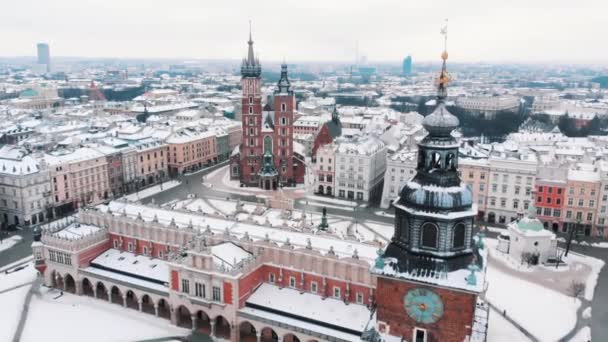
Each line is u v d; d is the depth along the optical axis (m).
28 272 132.62
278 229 114.00
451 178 65.31
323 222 135.75
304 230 113.94
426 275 63.97
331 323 91.94
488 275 131.50
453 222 63.22
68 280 126.25
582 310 113.44
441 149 64.31
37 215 175.75
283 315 96.00
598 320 109.06
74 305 115.00
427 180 65.62
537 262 138.38
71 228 124.25
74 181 190.88
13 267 136.50
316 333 90.88
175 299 104.31
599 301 117.69
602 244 157.12
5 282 126.31
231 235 109.81
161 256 119.56
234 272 96.44
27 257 143.75
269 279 106.25
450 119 63.59
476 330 73.19
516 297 119.00
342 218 180.62
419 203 64.31
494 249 149.88
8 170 171.12
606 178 160.12
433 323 65.75
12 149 182.25
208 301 99.19
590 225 164.88
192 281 100.69
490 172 176.00
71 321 107.94
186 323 107.62
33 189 173.25
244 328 105.44
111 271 116.81
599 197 161.88
